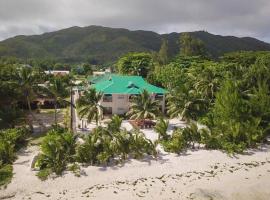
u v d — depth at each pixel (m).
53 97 59.75
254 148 47.91
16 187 34.09
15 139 46.81
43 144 39.81
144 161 41.22
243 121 52.22
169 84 81.19
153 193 33.97
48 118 65.81
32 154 43.97
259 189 35.94
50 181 35.44
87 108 51.50
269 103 53.69
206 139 46.66
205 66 95.75
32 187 34.22
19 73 55.75
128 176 37.47
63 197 32.69
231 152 44.97
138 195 33.44
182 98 58.09
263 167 41.66
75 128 54.91
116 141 41.41
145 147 42.72
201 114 59.50
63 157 39.31
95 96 52.47
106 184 35.59
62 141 40.72
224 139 48.19
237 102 52.59
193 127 46.97
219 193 34.66
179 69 94.44
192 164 41.28
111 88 65.69
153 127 55.97
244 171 40.25
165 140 47.94
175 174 38.50
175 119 63.94
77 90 93.25
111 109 66.06
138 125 56.75
